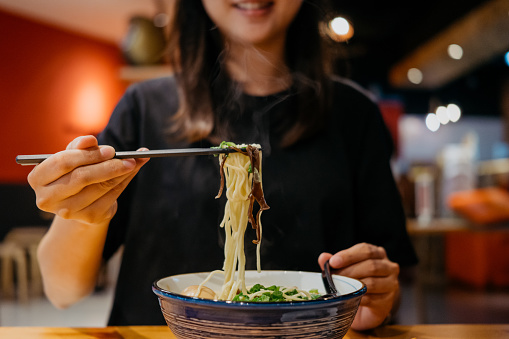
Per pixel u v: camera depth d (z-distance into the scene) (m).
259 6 0.81
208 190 0.85
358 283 0.62
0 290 3.44
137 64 2.47
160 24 2.75
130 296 0.86
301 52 0.90
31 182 0.58
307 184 0.86
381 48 4.66
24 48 3.79
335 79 0.97
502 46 3.23
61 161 0.56
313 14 0.90
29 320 2.60
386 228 0.89
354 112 0.92
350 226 0.87
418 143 5.74
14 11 3.71
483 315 2.72
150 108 0.90
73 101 4.08
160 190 0.87
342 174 0.87
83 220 0.61
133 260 0.86
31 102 3.84
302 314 0.53
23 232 3.42
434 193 3.40
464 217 2.37
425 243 4.00
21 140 3.80
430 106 5.46
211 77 0.88
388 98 5.45
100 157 0.57
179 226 0.86
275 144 0.87
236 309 0.52
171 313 0.56
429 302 3.11
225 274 0.67
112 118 0.90
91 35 4.19
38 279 3.39
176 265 0.85
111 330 0.69
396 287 0.72
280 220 0.85
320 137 0.88
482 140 5.67
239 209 0.68
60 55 3.99
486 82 5.47
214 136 0.86
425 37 3.59
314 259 0.85
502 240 3.62
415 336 0.69
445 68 3.92
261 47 0.88
